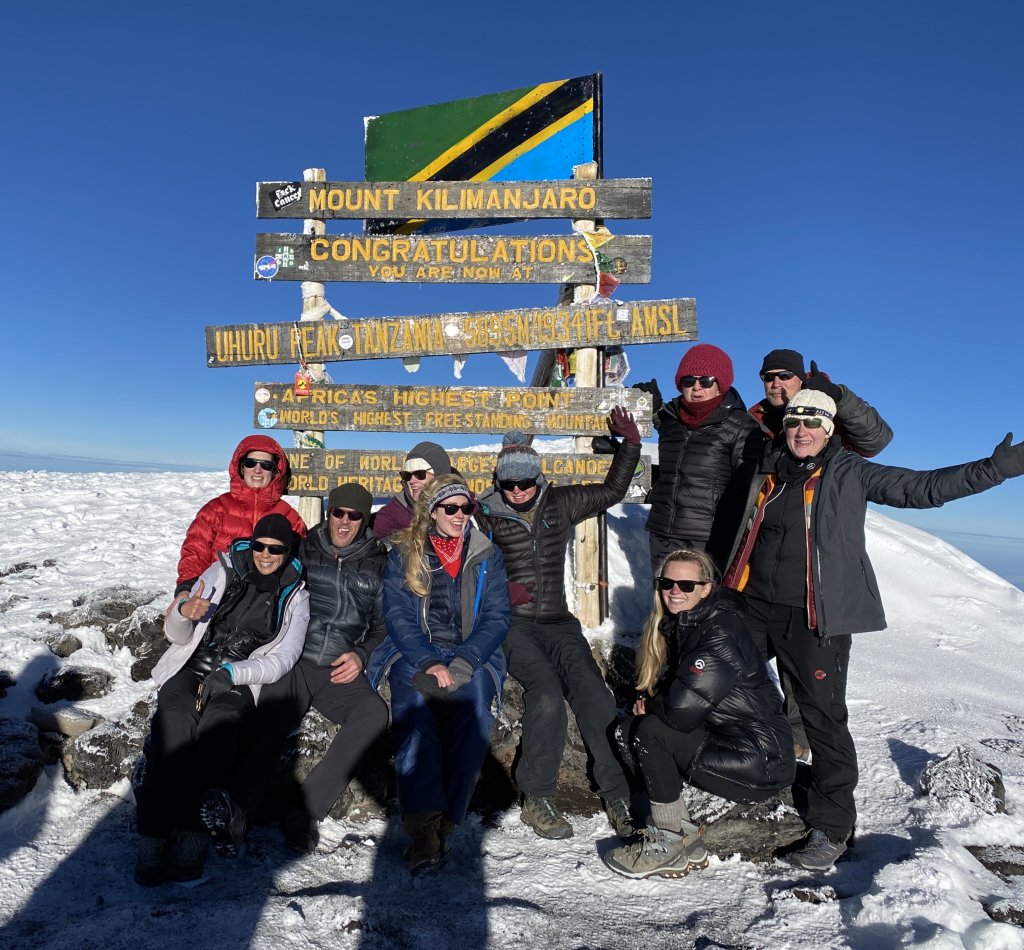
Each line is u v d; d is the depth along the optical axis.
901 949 2.72
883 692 5.30
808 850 3.42
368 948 2.69
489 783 3.88
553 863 3.41
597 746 3.73
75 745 3.81
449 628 3.73
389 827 3.62
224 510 4.45
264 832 3.53
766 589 3.57
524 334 5.27
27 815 3.54
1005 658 6.17
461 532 3.79
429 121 5.68
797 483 3.52
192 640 3.55
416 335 5.33
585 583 5.20
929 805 3.80
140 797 3.18
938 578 7.44
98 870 3.20
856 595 3.38
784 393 4.11
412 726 3.33
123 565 6.29
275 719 3.48
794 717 4.19
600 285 5.22
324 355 5.40
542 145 5.46
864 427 3.95
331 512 3.96
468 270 5.30
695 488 4.39
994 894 3.13
